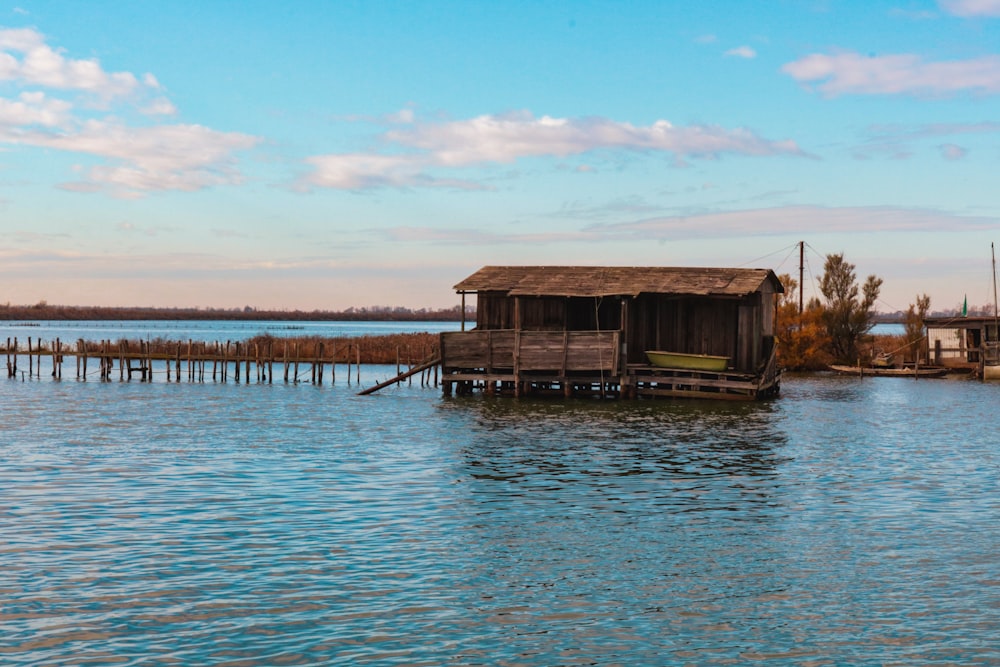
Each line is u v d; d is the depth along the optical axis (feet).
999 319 229.45
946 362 240.32
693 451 101.24
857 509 69.87
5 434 115.24
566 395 163.84
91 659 38.45
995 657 39.06
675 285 164.76
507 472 86.58
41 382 211.82
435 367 201.98
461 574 51.16
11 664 37.81
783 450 102.32
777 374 177.78
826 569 52.54
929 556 55.47
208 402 163.02
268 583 49.14
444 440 110.42
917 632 42.06
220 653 39.17
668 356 161.68
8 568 51.72
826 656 39.27
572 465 91.04
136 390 190.29
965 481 82.58
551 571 51.93
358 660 38.58
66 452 99.30
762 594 47.78
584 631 42.22
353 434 116.37
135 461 92.84
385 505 70.59
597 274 174.81
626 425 126.41
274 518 65.67
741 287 161.27
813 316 252.83
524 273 177.88
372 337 341.21
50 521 64.28
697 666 38.17
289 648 39.78
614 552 56.34
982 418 137.49
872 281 262.26
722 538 60.13
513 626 42.78
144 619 43.29
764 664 38.42
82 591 47.52
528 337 164.04
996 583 49.67
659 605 45.96
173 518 65.51
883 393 184.75
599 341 161.17
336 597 46.80
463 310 173.47
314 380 207.82
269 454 98.37
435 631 42.04
